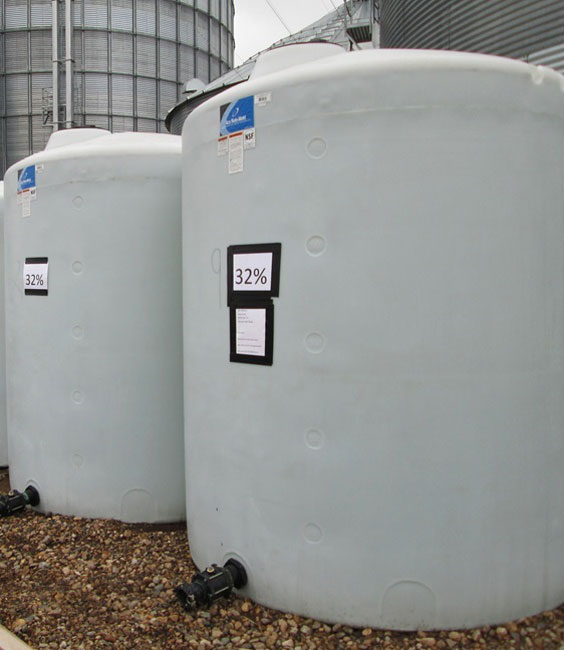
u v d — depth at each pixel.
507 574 2.52
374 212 2.38
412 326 2.39
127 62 19.19
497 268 2.40
